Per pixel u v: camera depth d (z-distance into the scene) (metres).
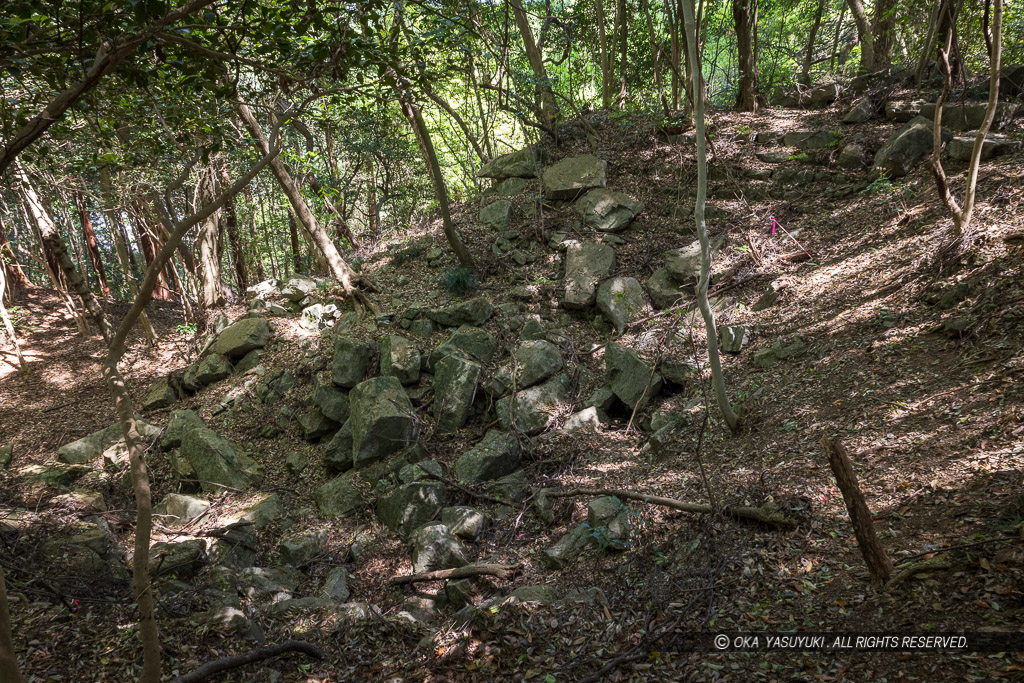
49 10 5.02
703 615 6.07
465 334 13.69
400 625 7.80
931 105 15.59
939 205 12.29
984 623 4.89
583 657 6.01
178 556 8.77
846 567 6.09
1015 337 8.34
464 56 17.28
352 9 6.39
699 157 8.36
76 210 25.42
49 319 23.25
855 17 20.05
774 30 26.80
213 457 12.03
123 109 7.46
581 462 10.84
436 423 12.55
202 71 6.32
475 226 17.66
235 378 15.26
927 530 6.12
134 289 22.11
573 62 24.58
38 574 7.61
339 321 15.60
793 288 12.63
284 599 8.76
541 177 17.28
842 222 13.98
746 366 11.52
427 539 9.39
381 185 27.78
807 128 17.28
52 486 11.99
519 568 8.67
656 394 11.95
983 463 6.70
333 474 12.38
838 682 4.79
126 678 6.05
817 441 8.59
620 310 13.54
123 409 4.97
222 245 22.28
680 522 7.85
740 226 14.86
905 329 10.11
